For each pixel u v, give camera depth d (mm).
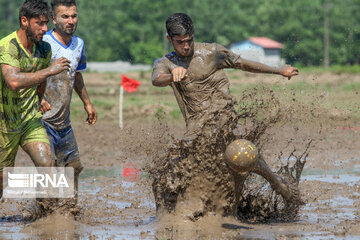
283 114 20047
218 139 17828
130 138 25219
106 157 35625
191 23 18297
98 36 191750
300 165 20312
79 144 42219
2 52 17312
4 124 18047
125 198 23297
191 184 17938
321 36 185250
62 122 19469
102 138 45500
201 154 17828
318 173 28875
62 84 19281
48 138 19156
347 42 40875
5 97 17859
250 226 17828
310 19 189625
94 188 25469
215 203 18078
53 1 19344
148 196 23750
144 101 76188
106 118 63969
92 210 20781
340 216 19625
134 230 17516
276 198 19594
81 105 71938
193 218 17766
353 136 41344
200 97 18484
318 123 42219
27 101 18156
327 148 36625
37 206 19234
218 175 17859
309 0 198625
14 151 18516
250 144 16750
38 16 17406
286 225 18078
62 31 19328
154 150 20625
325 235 16594
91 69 173750
